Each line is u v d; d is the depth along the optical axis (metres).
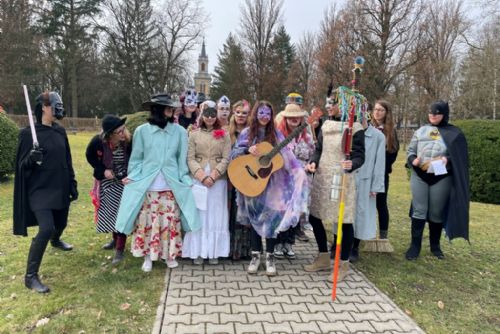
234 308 3.65
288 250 5.11
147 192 4.38
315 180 4.43
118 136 4.54
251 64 37.81
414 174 5.19
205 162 4.60
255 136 4.52
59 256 4.86
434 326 3.56
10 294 3.85
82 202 7.75
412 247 5.28
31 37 30.73
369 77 21.97
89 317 3.46
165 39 39.59
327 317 3.56
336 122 4.35
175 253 4.52
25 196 3.99
